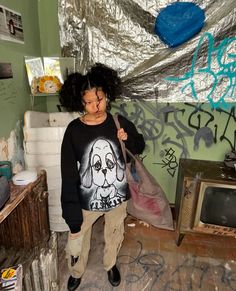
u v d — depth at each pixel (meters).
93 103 1.05
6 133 1.36
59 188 1.64
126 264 1.60
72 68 1.76
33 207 1.13
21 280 0.95
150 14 1.62
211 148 1.90
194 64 1.70
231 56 1.65
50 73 1.71
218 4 1.55
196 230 1.67
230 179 1.53
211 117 1.82
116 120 1.15
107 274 1.51
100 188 1.15
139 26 1.66
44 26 1.76
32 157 1.55
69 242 1.25
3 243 1.18
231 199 1.55
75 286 1.42
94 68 1.14
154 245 1.78
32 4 1.62
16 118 1.47
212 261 1.64
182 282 1.47
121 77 1.79
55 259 1.32
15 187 1.05
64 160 1.11
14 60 1.41
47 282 1.22
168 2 1.58
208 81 1.73
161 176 2.04
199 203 1.57
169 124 1.89
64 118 1.81
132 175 1.38
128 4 1.62
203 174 1.61
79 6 1.67
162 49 1.69
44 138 1.52
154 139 1.95
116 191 1.19
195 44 1.65
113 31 1.70
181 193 1.67
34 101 1.73
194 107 1.82
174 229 1.93
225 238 1.87
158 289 1.42
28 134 1.51
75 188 1.15
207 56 1.67
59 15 1.70
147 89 1.81
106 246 1.40
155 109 1.87
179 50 1.68
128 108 1.89
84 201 1.17
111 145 1.12
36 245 1.19
